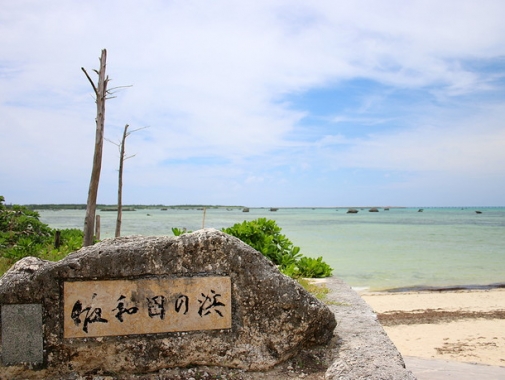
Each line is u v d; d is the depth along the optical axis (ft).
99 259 13.69
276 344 14.30
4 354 13.38
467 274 57.16
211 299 14.16
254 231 32.22
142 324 13.84
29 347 13.43
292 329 14.39
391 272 58.29
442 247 88.58
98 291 13.70
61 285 13.61
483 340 29.32
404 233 131.03
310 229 153.28
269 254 32.04
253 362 14.08
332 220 248.73
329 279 27.55
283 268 31.01
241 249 14.42
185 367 14.08
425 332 31.32
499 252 79.77
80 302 13.62
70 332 13.56
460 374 19.12
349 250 82.69
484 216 336.29
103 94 36.14
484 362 25.03
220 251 14.28
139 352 13.78
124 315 13.78
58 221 197.47
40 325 13.47
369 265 64.23
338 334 16.19
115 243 14.71
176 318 13.99
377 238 111.55
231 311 14.28
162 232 114.93
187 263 14.14
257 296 14.34
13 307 13.41
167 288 13.97
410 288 48.34
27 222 53.47
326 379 13.15
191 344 14.01
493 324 33.27
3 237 47.98
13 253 39.73
